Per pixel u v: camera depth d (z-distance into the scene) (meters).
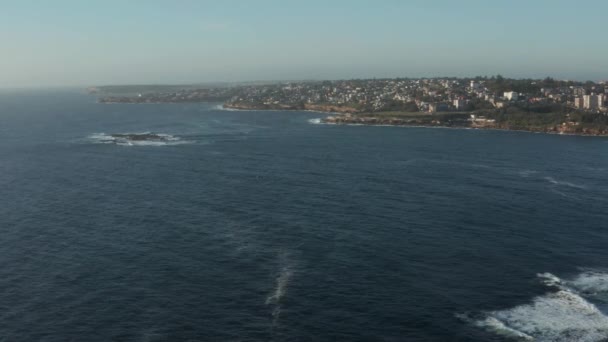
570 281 89.56
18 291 85.44
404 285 87.62
